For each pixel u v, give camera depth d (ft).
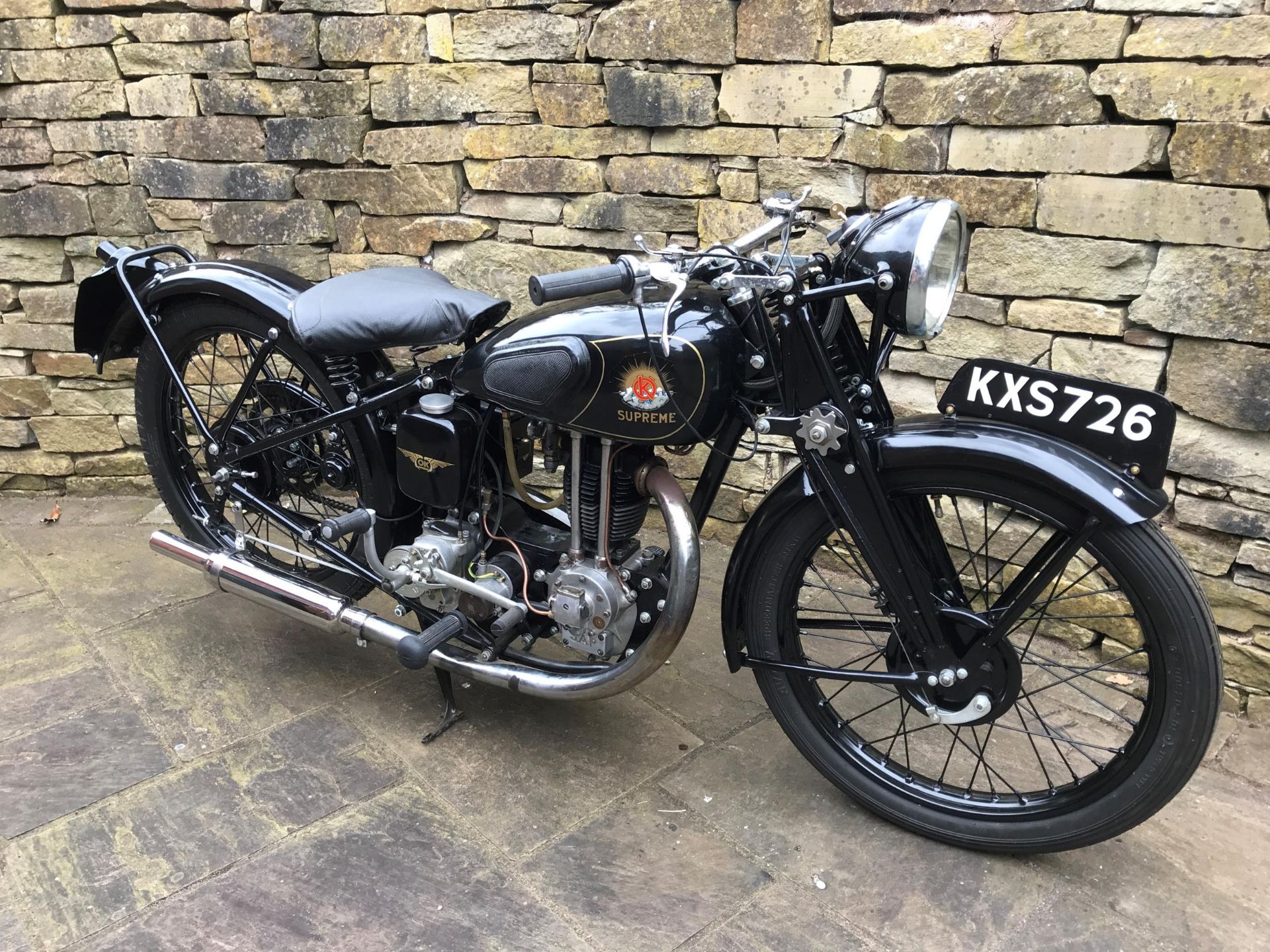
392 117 9.47
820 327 5.57
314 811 6.47
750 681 7.98
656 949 5.48
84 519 10.78
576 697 6.44
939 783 6.26
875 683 5.97
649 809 6.55
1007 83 7.18
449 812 6.49
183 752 7.02
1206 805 6.62
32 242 10.63
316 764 6.92
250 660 8.16
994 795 6.14
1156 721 5.40
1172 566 5.12
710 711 7.60
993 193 7.50
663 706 7.64
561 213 9.30
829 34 7.74
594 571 6.28
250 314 7.57
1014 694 5.76
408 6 9.04
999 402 5.43
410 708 7.59
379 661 8.22
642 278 5.24
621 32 8.43
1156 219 6.93
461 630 6.70
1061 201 7.25
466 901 5.77
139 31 9.73
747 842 6.28
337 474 7.53
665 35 8.28
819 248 8.37
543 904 5.76
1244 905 5.81
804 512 5.94
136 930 5.54
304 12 9.33
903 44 7.47
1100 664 8.00
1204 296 6.90
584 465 6.33
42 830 6.26
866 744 6.48
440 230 9.78
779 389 5.73
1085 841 5.80
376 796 6.63
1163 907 5.80
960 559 8.61
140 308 7.77
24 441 11.23
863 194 8.05
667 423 5.70
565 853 6.15
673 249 5.49
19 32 9.95
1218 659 5.16
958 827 6.12
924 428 5.58
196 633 8.54
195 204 10.32
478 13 8.87
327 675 8.00
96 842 6.17
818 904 5.80
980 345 8.01
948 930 5.63
